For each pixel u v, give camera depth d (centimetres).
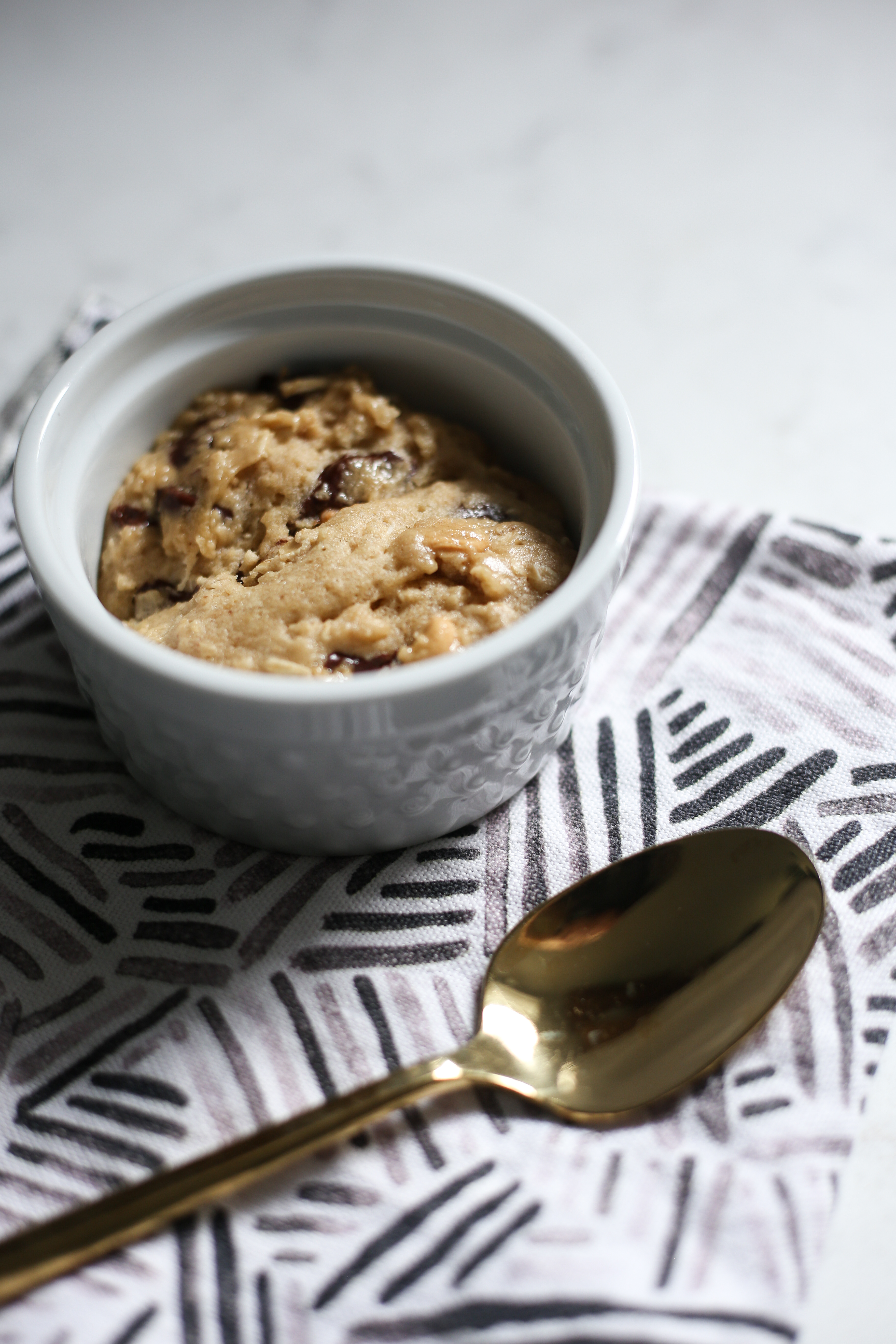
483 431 37
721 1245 31
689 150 49
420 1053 33
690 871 34
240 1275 31
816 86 50
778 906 33
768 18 52
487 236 47
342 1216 31
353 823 33
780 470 43
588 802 35
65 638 33
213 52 51
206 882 34
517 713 33
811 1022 33
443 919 34
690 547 38
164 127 49
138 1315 30
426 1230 31
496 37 52
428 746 32
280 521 35
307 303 36
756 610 37
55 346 40
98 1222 30
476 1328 30
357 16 52
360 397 36
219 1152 31
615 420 34
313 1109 31
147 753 33
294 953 33
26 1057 32
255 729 31
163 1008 33
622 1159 32
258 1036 33
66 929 34
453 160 49
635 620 37
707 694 36
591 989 33
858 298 46
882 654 37
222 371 37
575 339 35
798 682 36
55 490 34
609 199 48
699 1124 32
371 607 34
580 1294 30
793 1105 32
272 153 49
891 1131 32
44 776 35
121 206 48
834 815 35
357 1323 30
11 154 49
